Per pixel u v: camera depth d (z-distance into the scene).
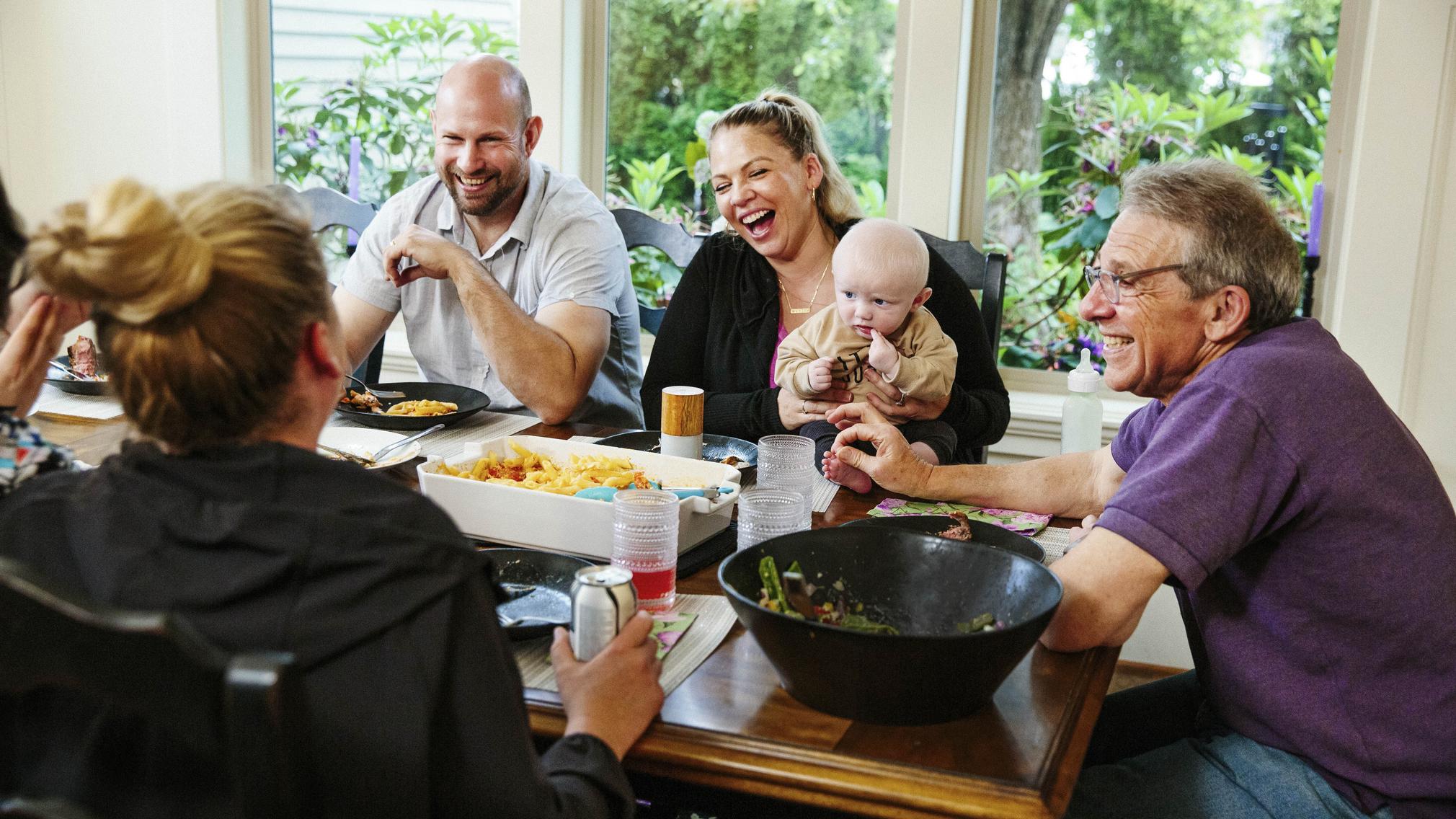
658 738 1.01
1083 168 2.92
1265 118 2.76
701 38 3.18
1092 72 2.87
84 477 0.86
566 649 1.08
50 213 0.76
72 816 0.62
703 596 1.33
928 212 2.91
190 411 0.80
